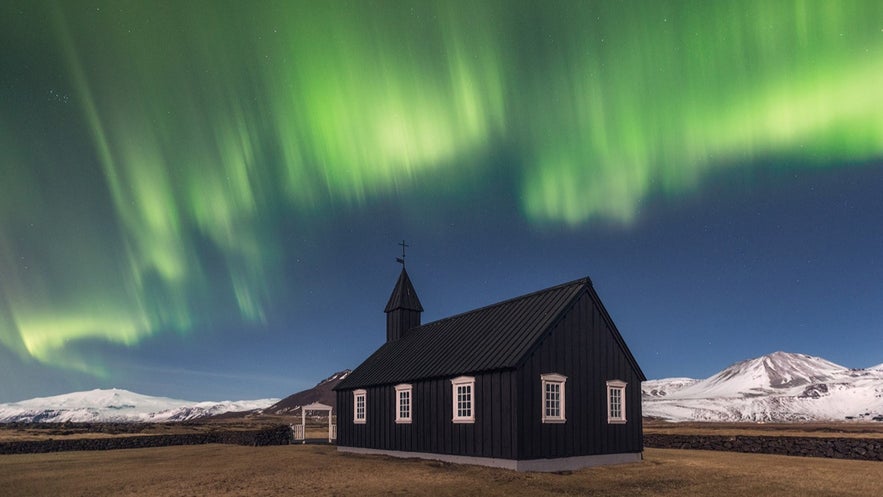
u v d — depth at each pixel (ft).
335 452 115.55
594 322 91.97
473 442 83.30
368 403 109.60
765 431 200.75
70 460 105.81
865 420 620.90
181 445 148.15
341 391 118.93
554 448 80.43
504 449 78.23
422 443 93.20
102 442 138.31
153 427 227.81
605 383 90.99
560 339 85.56
